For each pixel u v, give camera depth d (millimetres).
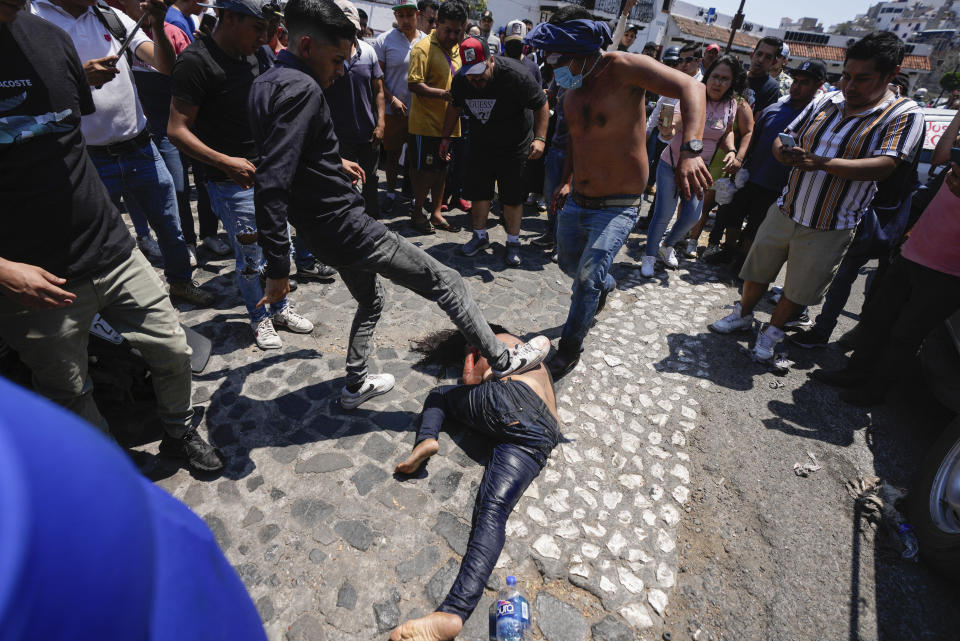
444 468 2467
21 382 2170
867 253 3420
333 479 2367
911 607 2094
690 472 2623
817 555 2271
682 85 2525
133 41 3324
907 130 2674
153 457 2412
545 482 2473
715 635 1946
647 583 2086
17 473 351
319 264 4016
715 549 2262
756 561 2227
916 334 2812
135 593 398
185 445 2301
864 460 2791
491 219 5680
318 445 2537
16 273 1492
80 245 1717
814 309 4430
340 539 2117
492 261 4629
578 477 2518
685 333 3807
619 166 2842
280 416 2693
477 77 3746
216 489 2281
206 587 611
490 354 2445
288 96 1854
